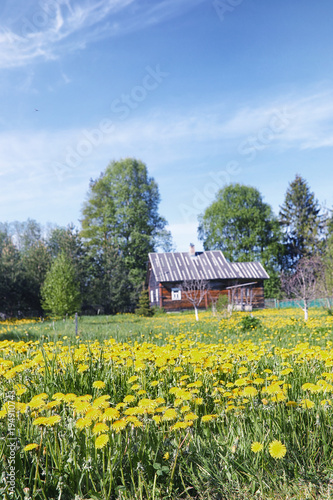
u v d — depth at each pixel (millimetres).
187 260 38250
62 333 10211
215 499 2080
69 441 2312
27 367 3469
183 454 2311
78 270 39312
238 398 2896
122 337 8359
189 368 3682
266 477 2186
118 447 2131
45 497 1918
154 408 2533
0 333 11906
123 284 39688
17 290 33938
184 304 35562
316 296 19250
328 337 7562
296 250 48750
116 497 2041
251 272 37688
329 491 2076
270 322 12906
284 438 2402
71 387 3316
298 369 3832
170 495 2057
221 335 9492
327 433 2508
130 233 43625
